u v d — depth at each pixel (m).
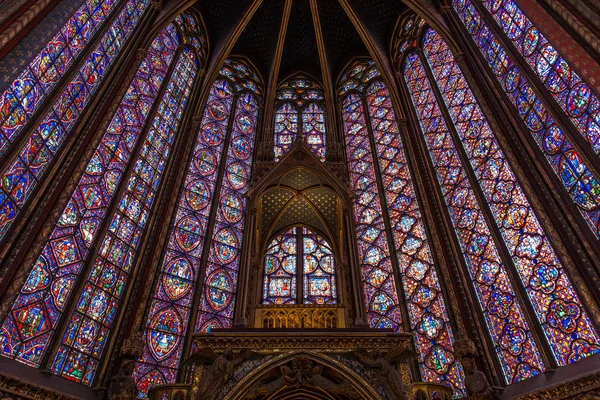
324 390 6.28
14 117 7.16
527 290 8.29
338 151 12.91
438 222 10.75
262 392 6.25
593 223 7.35
